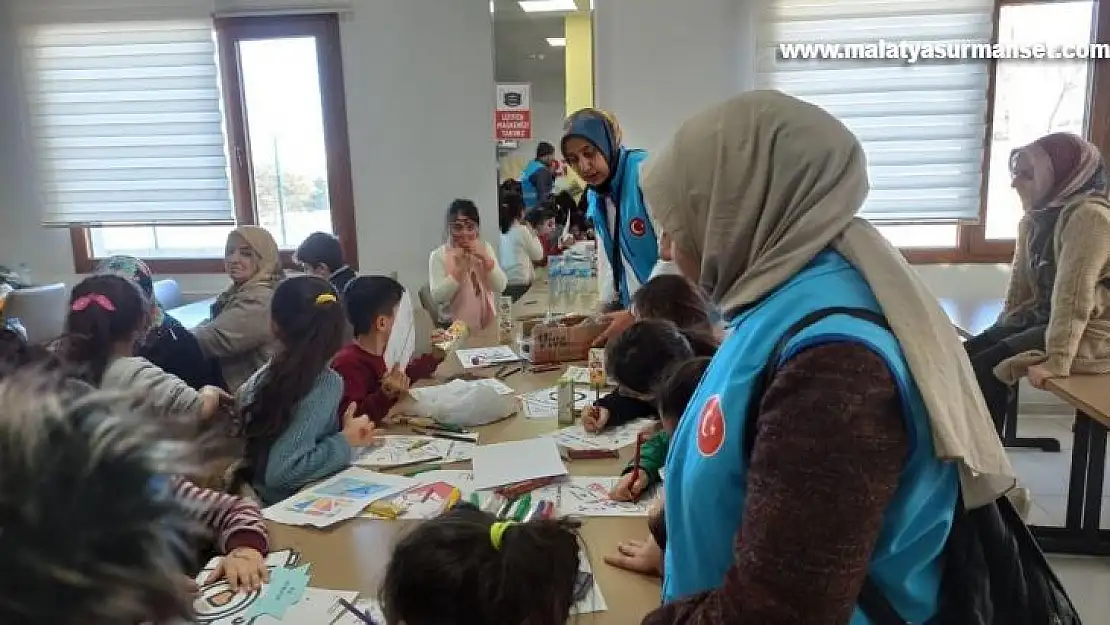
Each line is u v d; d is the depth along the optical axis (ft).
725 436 2.48
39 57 13.91
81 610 1.40
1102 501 10.12
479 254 10.96
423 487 5.30
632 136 12.94
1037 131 12.47
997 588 2.75
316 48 13.60
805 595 2.05
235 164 13.96
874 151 12.46
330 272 10.03
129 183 14.19
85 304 5.93
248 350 9.17
